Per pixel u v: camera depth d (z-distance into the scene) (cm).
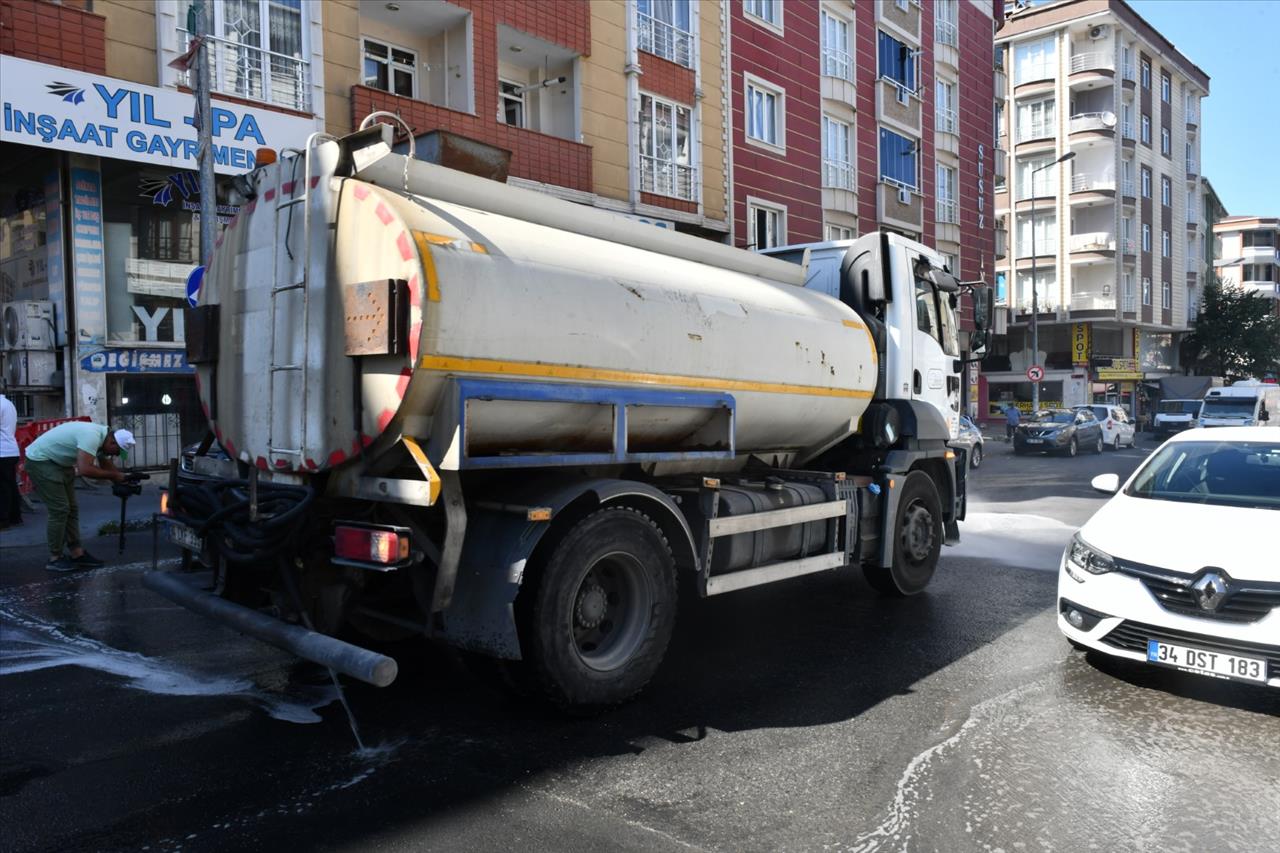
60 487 770
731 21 2144
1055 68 4728
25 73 1080
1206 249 6825
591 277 450
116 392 1352
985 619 648
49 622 612
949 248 3200
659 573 469
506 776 371
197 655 539
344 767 378
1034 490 1595
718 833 324
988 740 414
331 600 443
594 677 436
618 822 332
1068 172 4722
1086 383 4616
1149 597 464
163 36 1202
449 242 391
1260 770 382
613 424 454
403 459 402
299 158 428
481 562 412
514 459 411
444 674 509
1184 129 5525
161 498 497
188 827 325
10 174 1320
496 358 399
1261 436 605
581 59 1766
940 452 737
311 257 416
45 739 406
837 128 2561
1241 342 5572
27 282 1376
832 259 730
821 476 628
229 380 472
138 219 1361
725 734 421
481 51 1585
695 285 523
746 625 630
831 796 355
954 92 3222
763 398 562
